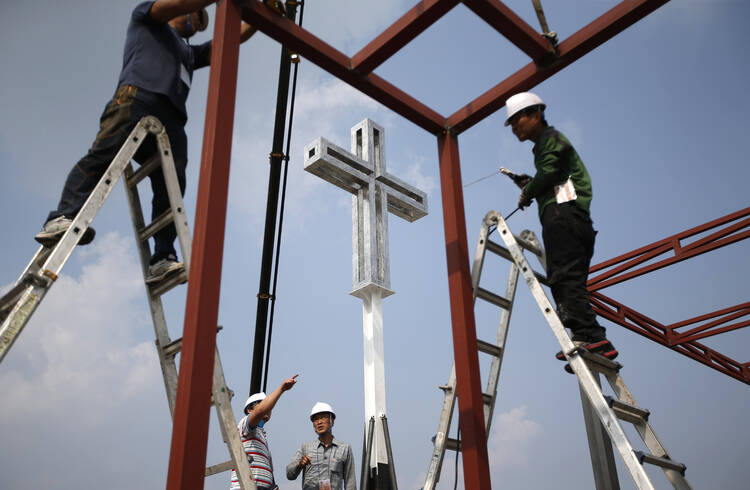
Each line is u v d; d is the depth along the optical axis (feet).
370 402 23.40
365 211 26.84
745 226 24.02
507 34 14.46
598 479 16.85
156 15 13.70
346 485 19.44
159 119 13.43
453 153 16.19
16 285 10.66
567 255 14.10
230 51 12.36
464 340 14.35
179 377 10.15
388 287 25.77
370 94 15.24
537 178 14.30
